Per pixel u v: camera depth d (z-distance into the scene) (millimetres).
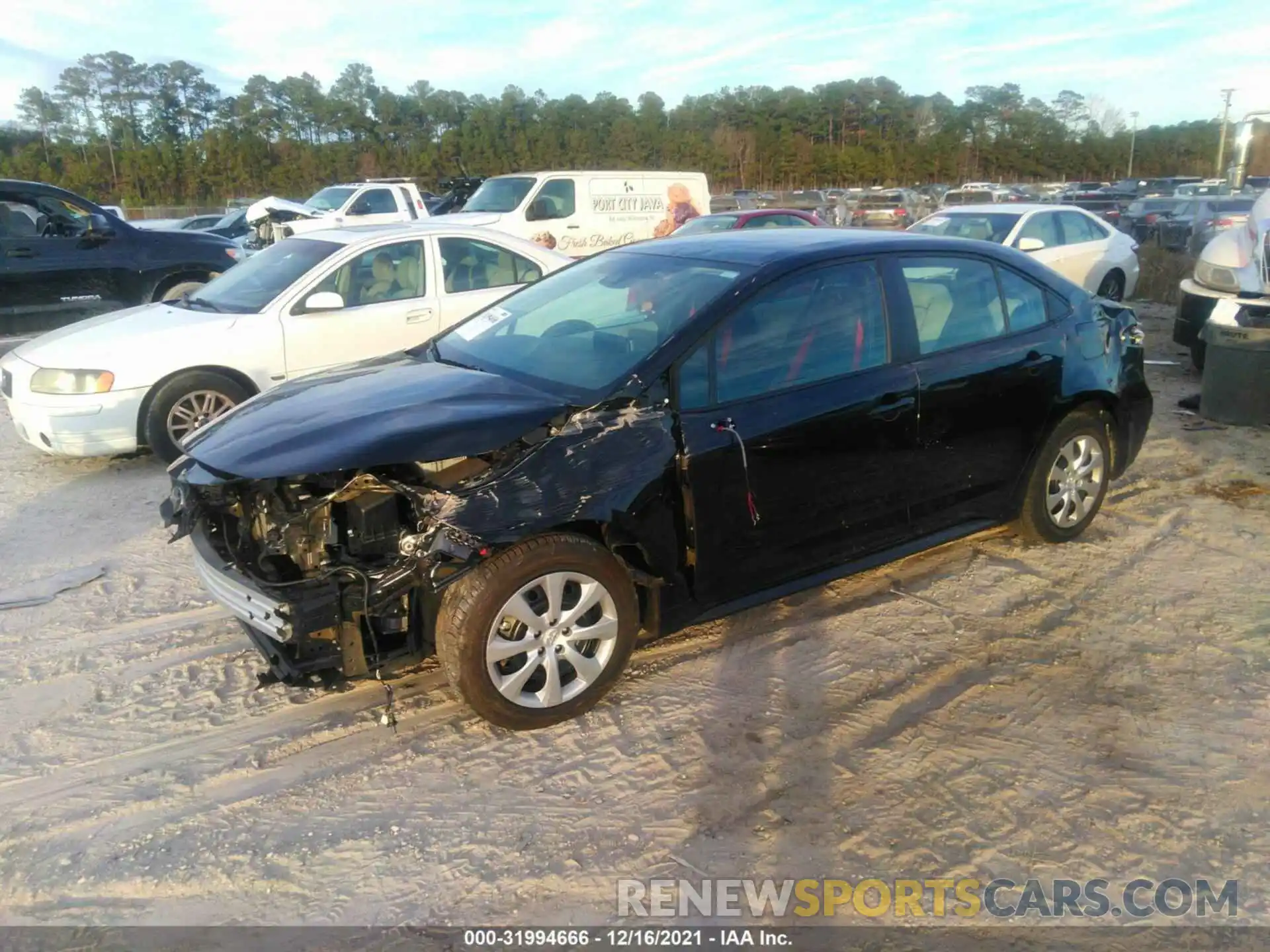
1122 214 31547
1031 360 4719
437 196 28047
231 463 3400
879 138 85438
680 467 3658
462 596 3324
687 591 3826
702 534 3762
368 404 3730
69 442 6293
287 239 7891
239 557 3641
